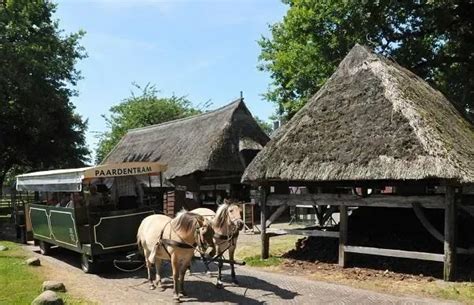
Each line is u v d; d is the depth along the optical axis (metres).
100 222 12.11
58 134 35.38
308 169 12.16
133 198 13.90
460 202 12.50
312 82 26.39
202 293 10.04
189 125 28.97
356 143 11.83
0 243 18.84
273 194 13.98
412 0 19.09
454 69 21.23
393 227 14.21
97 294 9.95
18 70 27.80
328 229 15.53
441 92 16.06
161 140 30.47
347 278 11.42
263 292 10.15
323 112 13.36
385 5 18.97
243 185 25.05
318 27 22.56
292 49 28.70
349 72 13.91
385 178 10.71
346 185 13.88
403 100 11.99
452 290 9.84
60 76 32.84
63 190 13.73
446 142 11.00
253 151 24.88
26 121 32.50
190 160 24.27
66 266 13.77
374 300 9.43
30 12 29.38
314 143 12.67
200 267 12.95
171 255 9.48
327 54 22.34
